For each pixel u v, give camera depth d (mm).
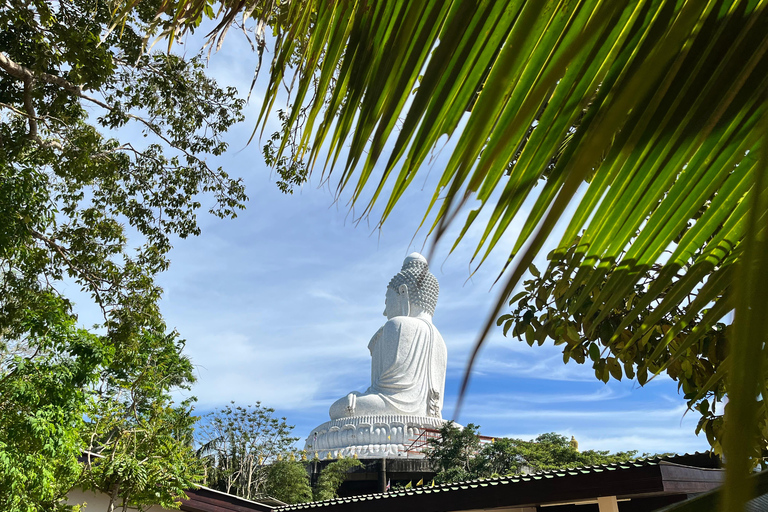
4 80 8852
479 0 693
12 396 7098
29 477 7156
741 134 701
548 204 691
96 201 10359
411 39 787
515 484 8133
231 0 1347
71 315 8570
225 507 10641
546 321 2895
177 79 9055
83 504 9242
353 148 849
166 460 9734
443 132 728
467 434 24531
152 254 10250
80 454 9125
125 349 9672
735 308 318
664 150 721
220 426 26156
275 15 1306
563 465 23625
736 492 268
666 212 797
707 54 661
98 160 9266
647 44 661
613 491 7398
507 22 700
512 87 690
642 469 7262
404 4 827
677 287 815
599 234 829
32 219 8188
